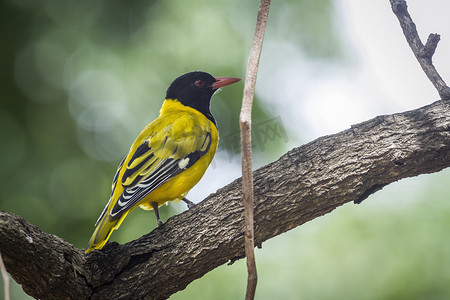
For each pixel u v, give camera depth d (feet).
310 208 22.03
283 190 22.00
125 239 40.34
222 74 45.88
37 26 46.78
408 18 23.21
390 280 39.93
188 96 31.89
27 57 45.93
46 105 44.96
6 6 46.44
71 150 43.86
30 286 20.20
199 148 27.09
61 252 20.25
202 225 22.11
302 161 22.39
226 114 43.86
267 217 21.94
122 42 47.21
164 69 46.24
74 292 20.56
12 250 18.83
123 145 44.14
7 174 42.19
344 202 22.11
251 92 16.66
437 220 41.11
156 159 25.95
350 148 22.18
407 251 40.63
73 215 41.73
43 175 42.70
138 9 47.91
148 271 21.49
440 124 21.59
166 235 22.21
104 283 21.07
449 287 38.42
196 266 21.80
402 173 21.88
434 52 22.62
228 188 23.00
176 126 27.12
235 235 21.79
